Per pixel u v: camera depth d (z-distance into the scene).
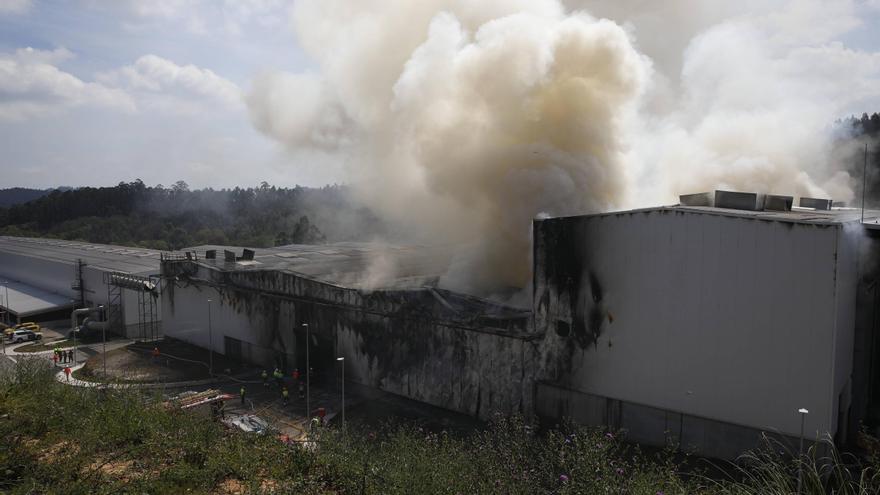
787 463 15.29
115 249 66.19
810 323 15.06
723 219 16.23
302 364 28.14
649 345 17.72
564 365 19.48
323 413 22.42
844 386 16.41
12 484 8.20
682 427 17.22
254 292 30.33
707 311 16.64
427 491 8.88
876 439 15.98
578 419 19.30
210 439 10.62
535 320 20.06
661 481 9.42
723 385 16.45
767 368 15.74
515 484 9.56
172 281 36.88
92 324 43.38
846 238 15.30
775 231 15.44
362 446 11.26
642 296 17.80
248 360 31.23
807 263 15.02
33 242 79.00
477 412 21.48
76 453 9.35
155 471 8.98
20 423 10.43
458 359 21.97
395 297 23.91
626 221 18.00
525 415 20.23
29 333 42.78
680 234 17.02
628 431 18.25
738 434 16.25
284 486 8.66
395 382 24.08
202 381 28.16
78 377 29.19
